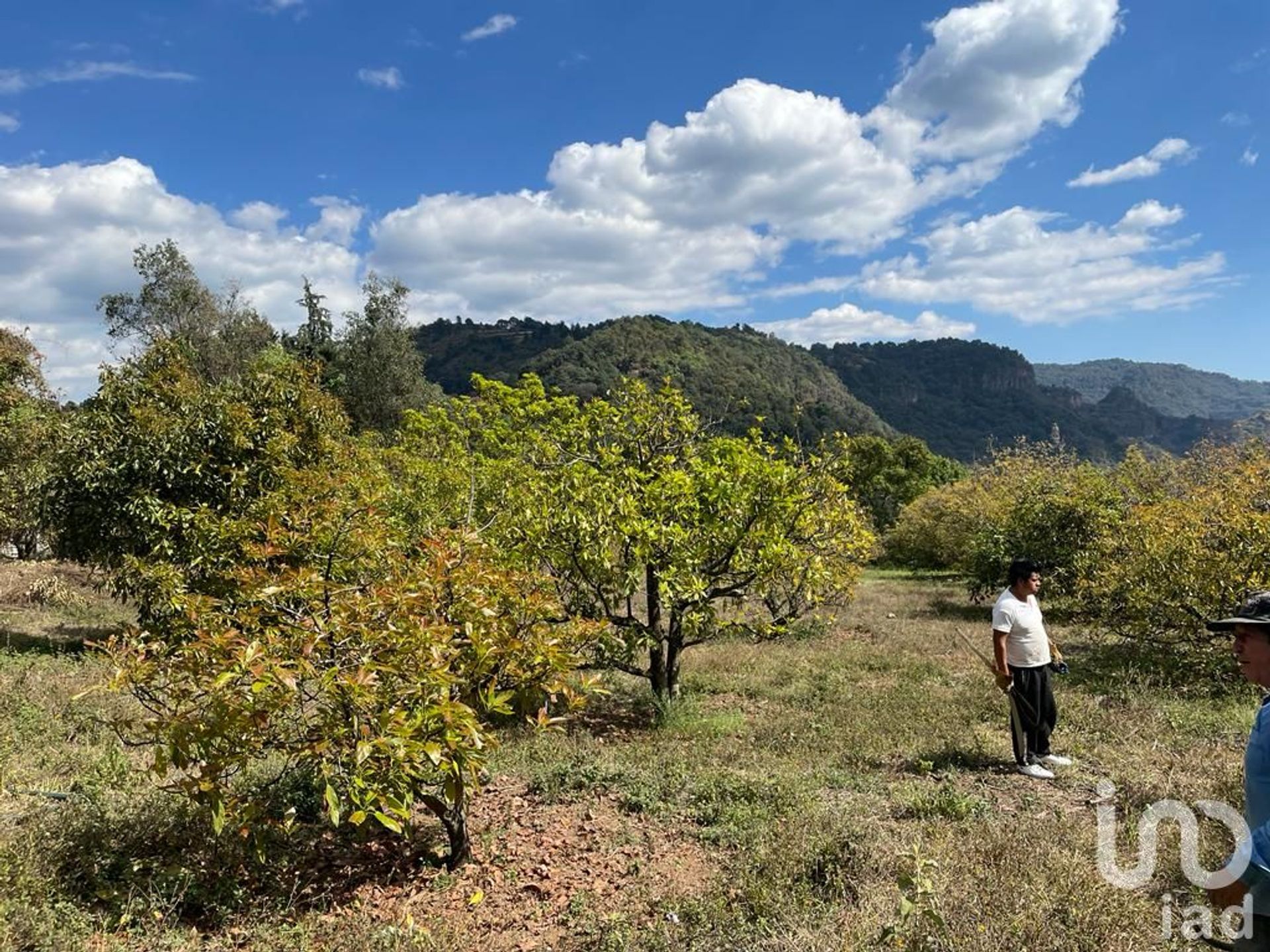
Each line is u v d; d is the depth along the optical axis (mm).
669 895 4090
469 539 4766
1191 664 9359
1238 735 6609
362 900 4172
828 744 7004
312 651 3777
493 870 4488
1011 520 16453
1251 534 9430
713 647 12289
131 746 4152
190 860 4371
